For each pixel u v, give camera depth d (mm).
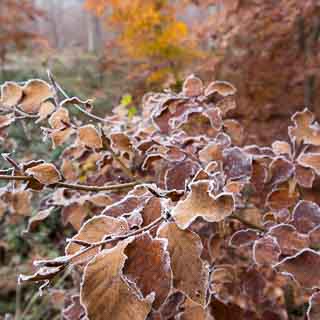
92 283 271
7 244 1485
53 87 506
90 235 317
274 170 523
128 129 676
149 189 332
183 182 469
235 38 1622
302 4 1505
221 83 602
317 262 363
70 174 594
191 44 1995
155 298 277
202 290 291
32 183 397
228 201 302
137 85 2109
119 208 356
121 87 2426
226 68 1642
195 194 308
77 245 319
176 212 300
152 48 1987
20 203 521
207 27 1794
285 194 516
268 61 1584
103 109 2406
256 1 1601
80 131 497
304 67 1529
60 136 511
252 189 612
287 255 441
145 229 304
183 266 290
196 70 1769
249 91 1557
